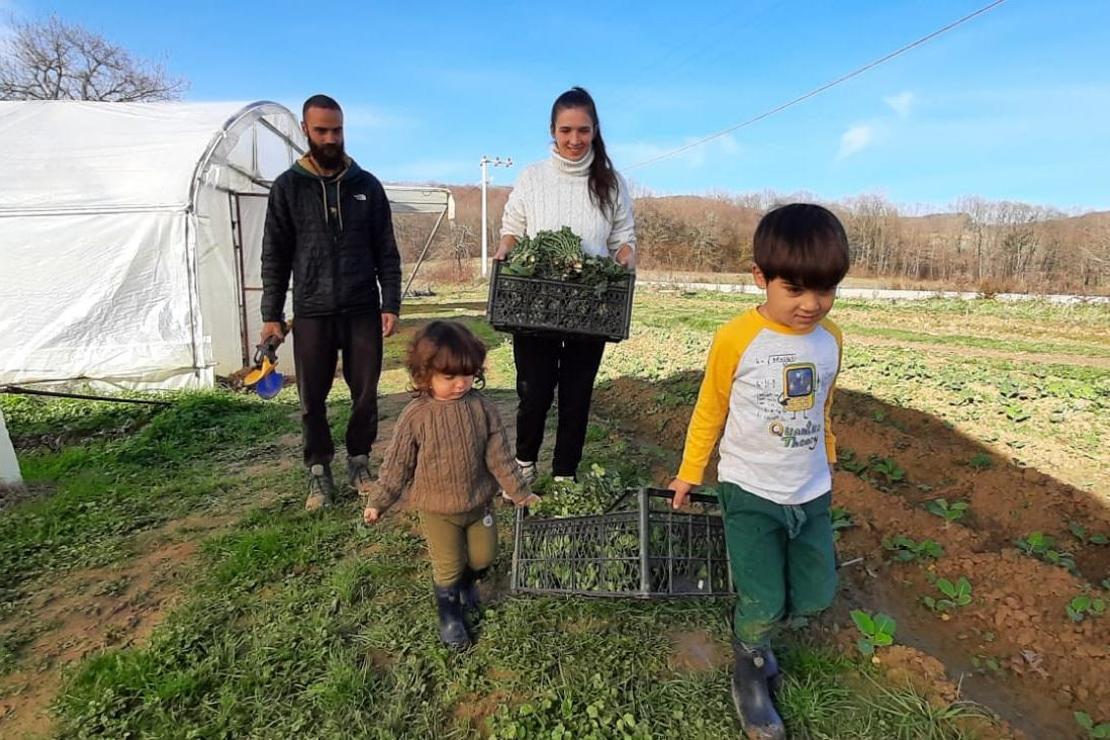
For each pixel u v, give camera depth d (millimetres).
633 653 2957
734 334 2494
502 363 10898
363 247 4453
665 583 2838
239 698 2719
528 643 2996
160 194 9164
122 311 9125
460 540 3049
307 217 4270
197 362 9320
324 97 4137
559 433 4430
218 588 3537
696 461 2631
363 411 4691
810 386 2453
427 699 2723
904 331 16578
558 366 4281
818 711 2656
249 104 10797
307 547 3912
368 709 2656
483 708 2680
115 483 5277
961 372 8688
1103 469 5277
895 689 2803
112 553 4059
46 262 8984
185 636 3080
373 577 3590
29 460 5926
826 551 2574
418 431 2900
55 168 9391
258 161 11648
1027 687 3021
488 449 3021
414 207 20391
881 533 4195
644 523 2773
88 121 10453
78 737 2549
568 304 3838
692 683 2783
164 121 10344
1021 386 7660
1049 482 4973
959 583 3596
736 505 2539
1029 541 4082
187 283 9234
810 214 2256
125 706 2695
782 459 2473
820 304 2293
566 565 3217
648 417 7242
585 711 2623
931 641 3328
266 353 4434
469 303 27062
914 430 6496
